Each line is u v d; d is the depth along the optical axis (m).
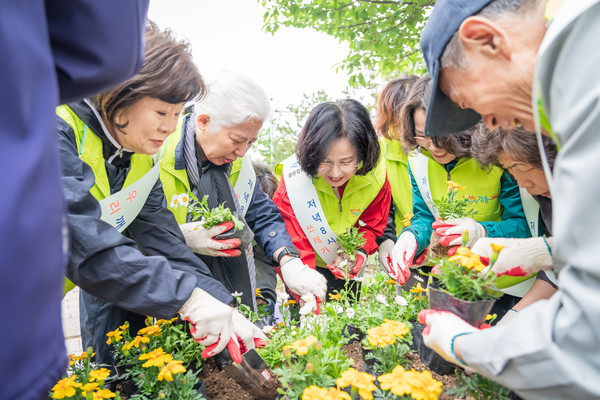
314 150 2.07
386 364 1.43
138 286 1.26
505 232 1.79
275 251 2.20
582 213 0.70
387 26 3.38
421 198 2.27
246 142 1.98
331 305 1.74
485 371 0.90
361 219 2.52
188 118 2.07
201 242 1.84
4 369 0.54
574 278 0.74
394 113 2.34
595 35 0.70
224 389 1.47
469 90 0.96
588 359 0.74
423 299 1.76
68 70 0.72
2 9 0.54
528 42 0.84
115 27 0.73
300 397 1.17
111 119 1.41
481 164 1.69
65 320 3.00
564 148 0.73
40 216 0.57
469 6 0.88
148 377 1.33
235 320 1.53
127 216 1.59
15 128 0.56
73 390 1.15
